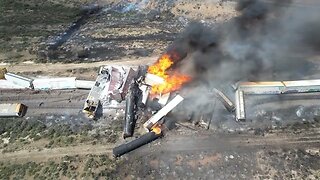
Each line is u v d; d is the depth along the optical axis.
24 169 48.81
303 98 54.59
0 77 61.25
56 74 63.22
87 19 78.50
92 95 55.50
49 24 77.81
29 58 68.19
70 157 49.56
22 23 78.44
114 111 55.19
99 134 52.47
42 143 52.16
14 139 53.56
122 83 55.69
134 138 51.00
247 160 47.72
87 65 64.69
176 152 49.03
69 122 55.19
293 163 47.03
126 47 68.25
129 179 46.53
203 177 46.41
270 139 49.81
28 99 59.44
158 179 46.47
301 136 49.88
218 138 50.34
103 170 47.56
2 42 73.12
